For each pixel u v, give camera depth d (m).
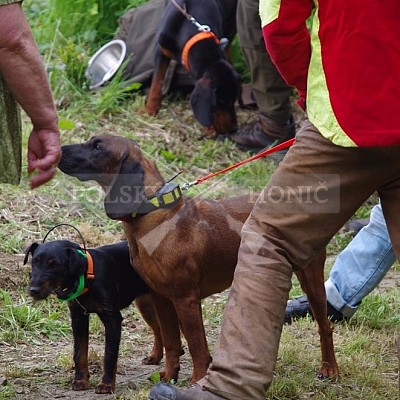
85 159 7.46
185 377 8.07
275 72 14.13
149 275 7.51
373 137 5.86
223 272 7.75
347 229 12.77
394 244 6.42
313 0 6.09
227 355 6.18
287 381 7.70
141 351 8.88
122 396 7.47
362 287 9.22
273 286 6.24
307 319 9.57
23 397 7.48
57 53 16.19
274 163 14.45
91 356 8.49
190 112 15.60
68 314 9.59
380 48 5.83
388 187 6.37
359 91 5.88
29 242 11.05
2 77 6.14
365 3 5.79
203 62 14.54
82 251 7.55
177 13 14.83
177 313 7.59
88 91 15.66
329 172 6.20
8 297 9.46
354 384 7.98
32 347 8.80
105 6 17.61
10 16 5.89
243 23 14.03
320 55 6.05
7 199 11.92
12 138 6.39
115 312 7.62
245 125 15.52
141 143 14.34
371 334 9.32
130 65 15.98
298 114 16.14
